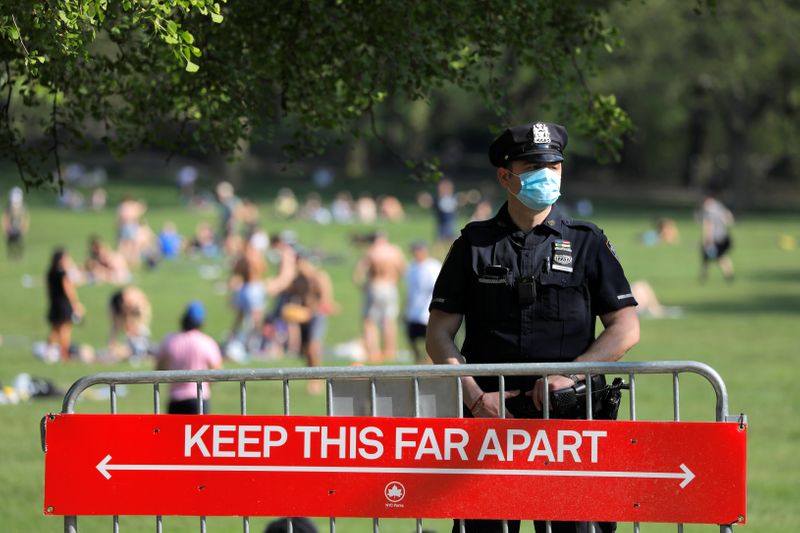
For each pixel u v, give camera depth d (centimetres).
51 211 8244
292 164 1102
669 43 7688
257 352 3366
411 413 753
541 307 768
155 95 1066
